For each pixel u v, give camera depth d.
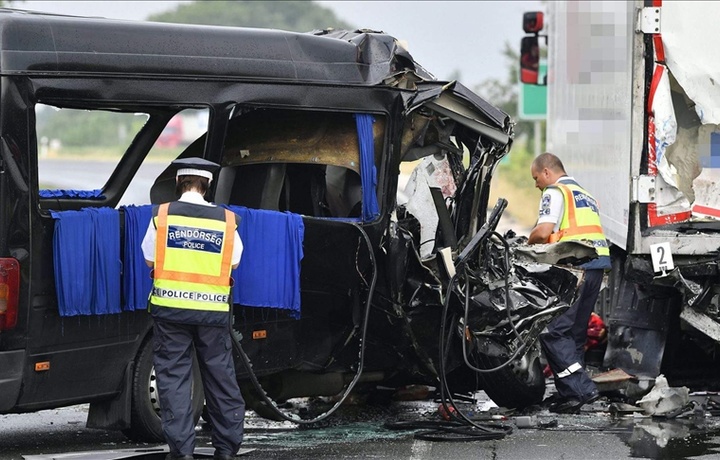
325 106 24.75
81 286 22.25
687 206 28.97
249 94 23.95
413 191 27.25
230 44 24.06
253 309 24.75
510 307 26.55
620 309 32.03
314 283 25.05
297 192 26.47
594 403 29.81
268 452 23.58
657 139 28.80
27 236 21.84
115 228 22.73
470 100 25.92
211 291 22.12
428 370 27.28
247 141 25.61
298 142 25.62
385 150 25.42
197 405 24.75
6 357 21.80
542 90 60.84
